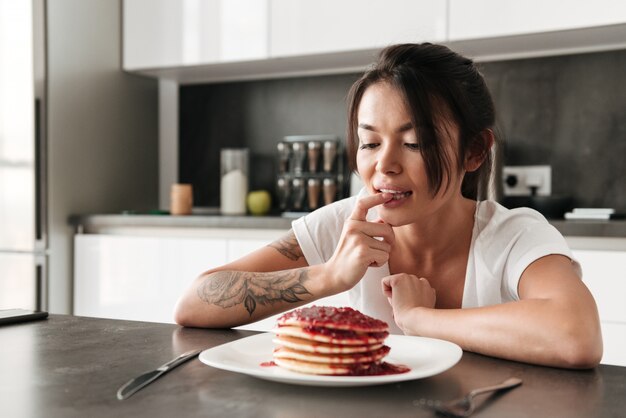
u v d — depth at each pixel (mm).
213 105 3662
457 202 1312
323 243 1465
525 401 764
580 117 2885
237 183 3346
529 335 971
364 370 835
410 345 981
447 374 893
